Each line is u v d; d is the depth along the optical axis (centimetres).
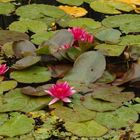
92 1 489
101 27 426
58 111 302
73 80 335
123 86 335
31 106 307
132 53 366
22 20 434
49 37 402
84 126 287
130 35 409
